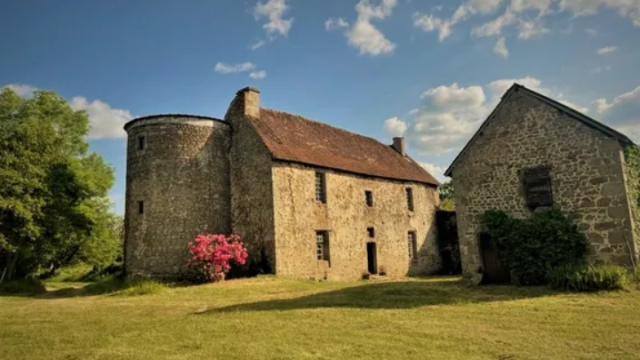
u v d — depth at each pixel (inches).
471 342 273.6
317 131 942.4
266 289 573.0
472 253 585.9
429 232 1072.2
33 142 808.9
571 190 519.2
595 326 305.3
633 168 533.6
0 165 740.0
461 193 607.2
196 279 687.7
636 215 508.1
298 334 300.0
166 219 733.9
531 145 555.5
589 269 455.5
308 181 787.4
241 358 247.8
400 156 1172.5
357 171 884.6
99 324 366.3
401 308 394.3
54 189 831.1
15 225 769.6
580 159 516.4
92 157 1105.4
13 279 832.9
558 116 537.3
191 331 318.7
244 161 785.6
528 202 549.0
